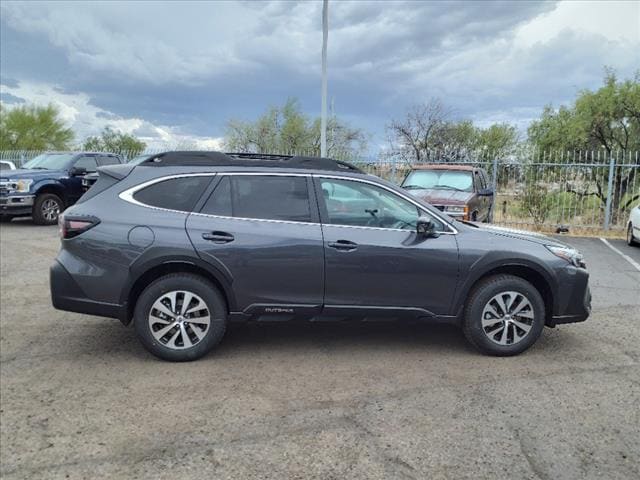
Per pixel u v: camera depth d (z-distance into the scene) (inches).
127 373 176.6
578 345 209.9
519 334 196.4
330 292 189.9
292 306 189.5
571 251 202.8
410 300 193.5
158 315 184.4
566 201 657.0
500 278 195.5
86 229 183.8
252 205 191.6
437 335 220.7
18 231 512.4
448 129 1082.7
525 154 813.2
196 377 173.9
